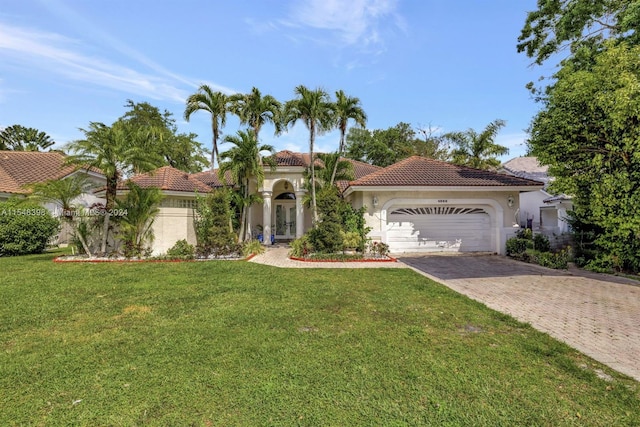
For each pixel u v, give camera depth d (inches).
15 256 693.9
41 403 155.4
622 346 226.7
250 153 755.4
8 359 201.3
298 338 233.8
